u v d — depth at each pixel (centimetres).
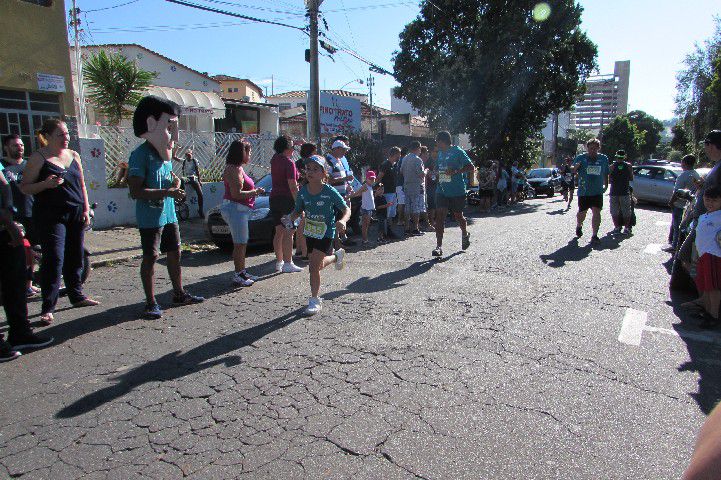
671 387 353
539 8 2198
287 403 337
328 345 435
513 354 411
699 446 89
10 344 434
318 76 1405
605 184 909
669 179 1698
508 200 1992
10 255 424
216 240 926
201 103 2195
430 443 289
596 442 289
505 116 2288
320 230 515
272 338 454
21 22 1110
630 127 7019
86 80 1625
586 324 479
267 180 1020
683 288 580
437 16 2347
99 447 292
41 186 486
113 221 1166
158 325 497
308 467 269
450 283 635
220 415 324
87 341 457
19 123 1130
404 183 1052
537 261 758
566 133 7288
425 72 2439
